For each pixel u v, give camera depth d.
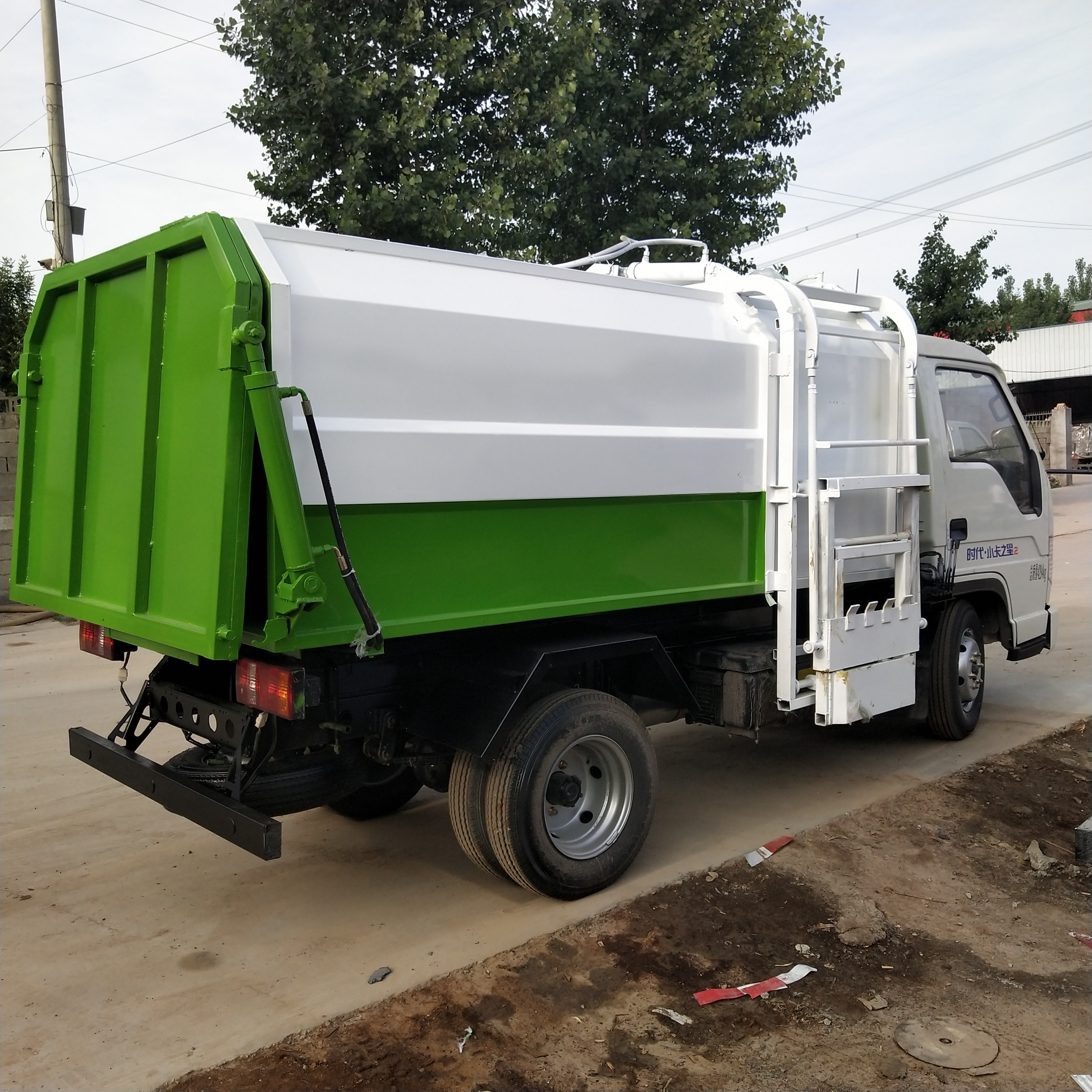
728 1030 3.06
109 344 3.71
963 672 6.05
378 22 9.34
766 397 4.55
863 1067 2.87
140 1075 2.81
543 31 10.30
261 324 3.00
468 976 3.36
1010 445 6.50
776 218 12.48
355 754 4.02
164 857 4.47
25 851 4.53
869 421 5.15
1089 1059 2.91
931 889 4.08
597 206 11.52
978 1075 2.83
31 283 14.87
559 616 3.84
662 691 4.33
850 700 4.64
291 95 9.12
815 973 3.40
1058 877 4.21
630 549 4.10
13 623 10.90
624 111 11.23
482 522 3.60
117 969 3.44
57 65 12.54
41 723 6.71
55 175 12.63
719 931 3.70
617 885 4.09
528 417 3.70
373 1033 3.02
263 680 3.32
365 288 3.28
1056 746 5.97
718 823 4.82
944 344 5.96
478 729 3.66
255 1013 3.14
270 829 3.15
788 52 11.75
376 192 9.06
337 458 3.18
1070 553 14.99
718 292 4.57
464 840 3.87
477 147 10.27
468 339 3.51
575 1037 3.01
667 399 4.19
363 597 3.08
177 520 3.27
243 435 3.01
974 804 5.02
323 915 3.87
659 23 11.62
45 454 4.19
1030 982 3.37
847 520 4.97
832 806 5.04
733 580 4.53
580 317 3.88
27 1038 3.01
